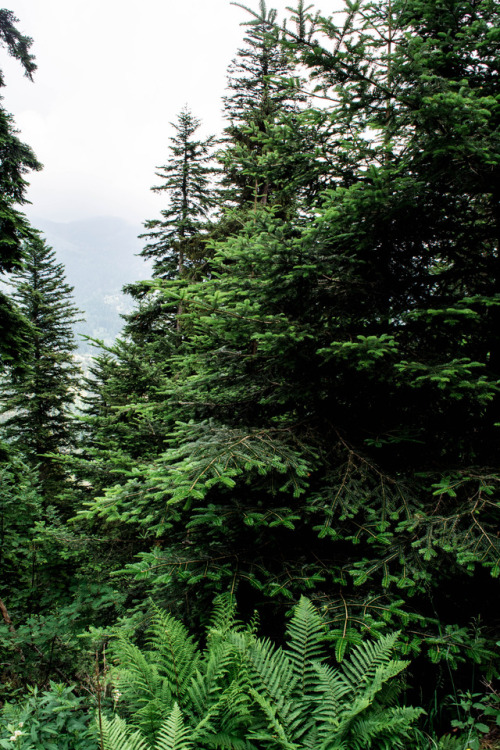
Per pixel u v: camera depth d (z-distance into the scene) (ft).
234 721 7.98
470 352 13.32
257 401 15.44
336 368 13.84
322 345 13.71
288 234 14.30
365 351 11.26
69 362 68.74
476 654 9.49
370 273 13.97
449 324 12.20
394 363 11.60
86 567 19.97
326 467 12.80
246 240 14.05
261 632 11.98
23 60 33.14
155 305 45.91
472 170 11.90
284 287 13.42
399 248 13.92
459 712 10.02
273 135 14.15
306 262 12.80
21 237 34.30
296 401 14.88
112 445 24.11
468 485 11.39
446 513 10.96
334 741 7.66
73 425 66.23
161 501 12.00
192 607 12.30
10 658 16.79
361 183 11.58
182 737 7.05
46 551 21.34
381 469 12.32
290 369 14.29
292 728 7.90
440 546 10.37
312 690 8.71
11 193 34.76
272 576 11.36
